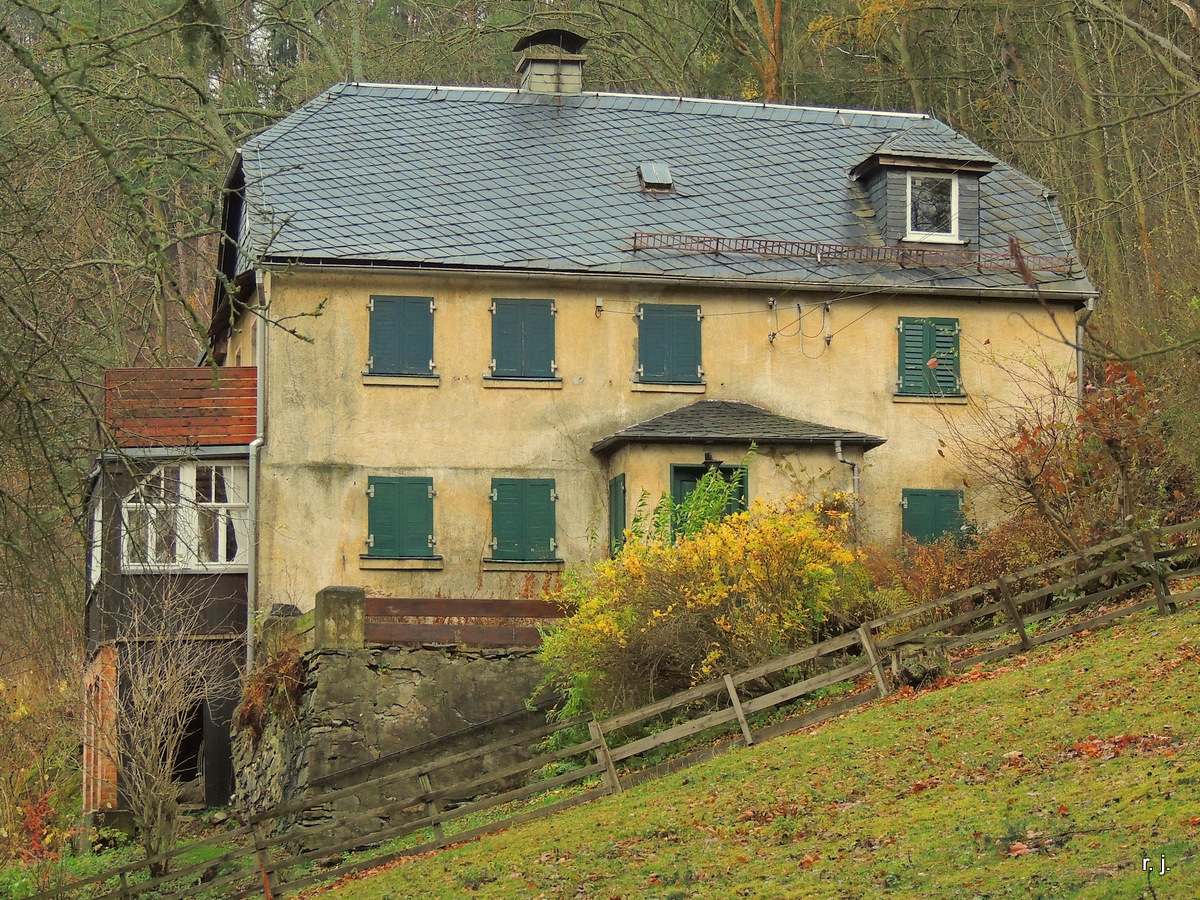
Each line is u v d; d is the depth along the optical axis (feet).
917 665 54.65
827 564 60.08
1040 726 44.62
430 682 63.52
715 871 38.83
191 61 37.14
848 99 121.80
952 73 110.73
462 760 51.65
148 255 36.37
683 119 91.76
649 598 59.26
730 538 59.31
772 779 46.88
